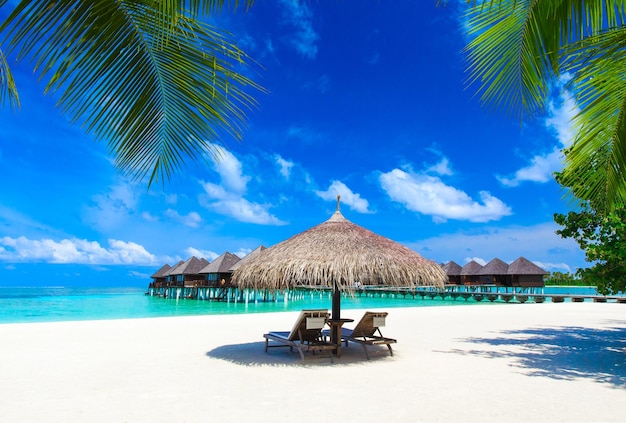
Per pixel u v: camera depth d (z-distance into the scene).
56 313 27.72
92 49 2.61
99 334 10.99
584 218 8.80
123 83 2.83
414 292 51.19
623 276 8.30
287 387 5.93
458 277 49.22
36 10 2.35
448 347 9.27
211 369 7.02
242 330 11.86
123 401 5.27
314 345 7.63
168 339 10.20
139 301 44.84
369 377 6.51
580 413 4.87
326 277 6.87
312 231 8.16
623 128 3.99
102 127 2.87
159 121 3.06
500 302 40.91
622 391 5.77
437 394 5.61
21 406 5.07
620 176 4.39
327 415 4.77
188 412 4.86
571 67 3.58
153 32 2.65
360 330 8.29
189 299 48.72
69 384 6.06
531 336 11.02
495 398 5.43
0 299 48.94
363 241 7.73
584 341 10.19
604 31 3.38
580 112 4.04
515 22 3.87
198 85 2.85
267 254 7.95
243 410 4.94
